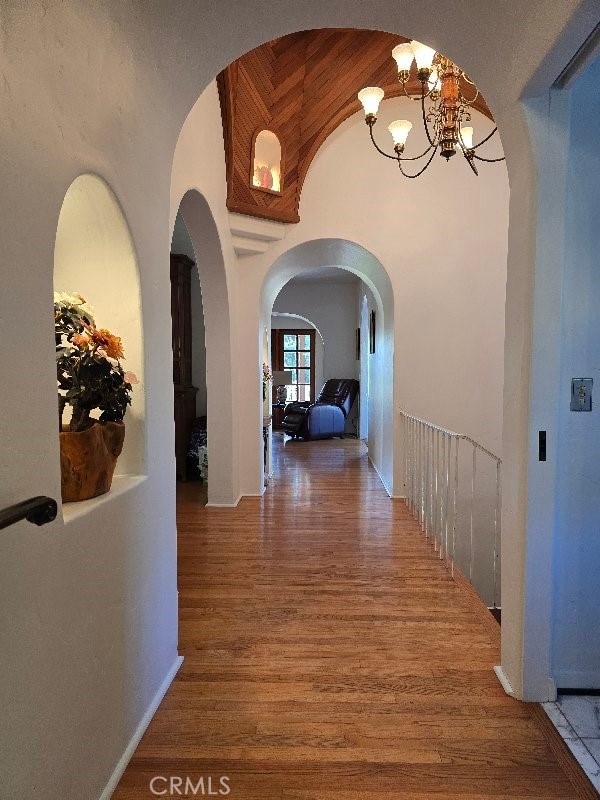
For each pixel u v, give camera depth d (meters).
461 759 1.48
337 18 1.67
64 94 1.12
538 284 1.64
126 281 1.59
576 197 1.66
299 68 3.79
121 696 1.46
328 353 9.48
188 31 1.65
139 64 1.53
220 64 1.85
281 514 4.15
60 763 1.12
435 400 4.59
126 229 1.51
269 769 1.44
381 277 4.83
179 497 4.73
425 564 3.06
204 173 3.17
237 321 4.55
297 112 3.97
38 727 1.03
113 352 1.40
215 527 3.79
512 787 1.39
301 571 2.94
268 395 5.51
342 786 1.39
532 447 1.68
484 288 4.50
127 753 1.48
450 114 2.59
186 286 5.60
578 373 1.70
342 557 3.17
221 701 1.75
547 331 1.65
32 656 1.01
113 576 1.41
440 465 4.56
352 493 4.88
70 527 1.16
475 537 4.62
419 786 1.39
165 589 1.85
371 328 6.64
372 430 6.54
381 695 1.78
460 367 4.56
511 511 1.80
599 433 1.70
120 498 1.45
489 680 1.87
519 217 1.72
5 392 0.92
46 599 1.06
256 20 1.66
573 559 1.73
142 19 1.49
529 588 1.71
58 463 1.10
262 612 2.42
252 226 4.19
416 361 4.57
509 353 1.83
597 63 1.62
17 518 0.86
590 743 1.54
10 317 0.93
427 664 1.98
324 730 1.60
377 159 4.44
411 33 1.71
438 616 2.39
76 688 1.19
